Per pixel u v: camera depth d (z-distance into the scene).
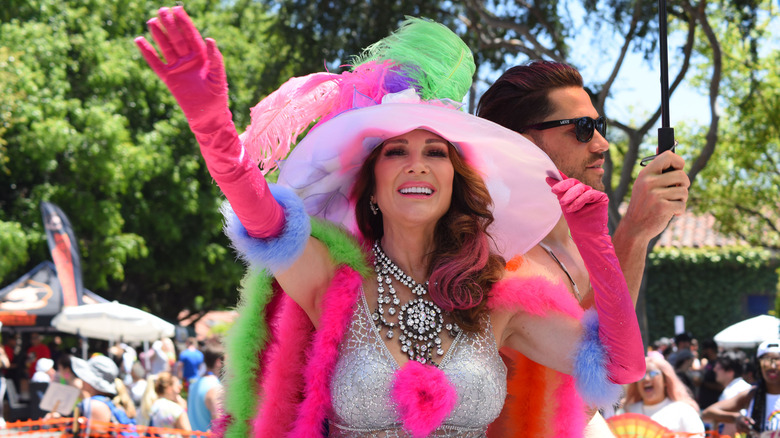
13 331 13.23
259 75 13.75
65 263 12.09
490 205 2.13
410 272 2.00
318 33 12.06
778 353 5.40
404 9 11.64
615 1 10.55
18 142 15.03
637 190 1.93
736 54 14.25
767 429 5.35
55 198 15.75
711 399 8.29
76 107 15.62
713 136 10.24
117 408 6.02
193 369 8.90
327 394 1.86
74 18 16.52
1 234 14.30
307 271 1.88
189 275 18.17
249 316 1.92
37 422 5.56
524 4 11.19
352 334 1.89
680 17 10.57
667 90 1.96
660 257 22.61
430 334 1.91
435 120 1.89
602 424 2.34
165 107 17.58
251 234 1.70
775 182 17.03
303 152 1.95
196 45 1.39
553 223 2.12
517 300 1.95
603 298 1.76
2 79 14.17
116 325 11.43
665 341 13.72
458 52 2.07
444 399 1.80
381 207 1.98
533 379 2.07
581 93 2.32
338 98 2.07
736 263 22.20
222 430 1.97
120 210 16.95
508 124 2.36
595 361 1.82
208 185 17.91
